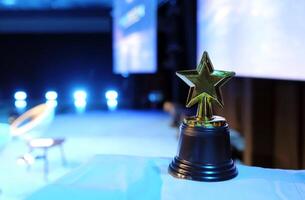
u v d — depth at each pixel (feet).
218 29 8.56
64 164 11.78
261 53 6.03
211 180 3.14
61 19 27.84
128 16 22.34
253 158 10.02
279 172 3.43
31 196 2.98
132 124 20.08
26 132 10.75
